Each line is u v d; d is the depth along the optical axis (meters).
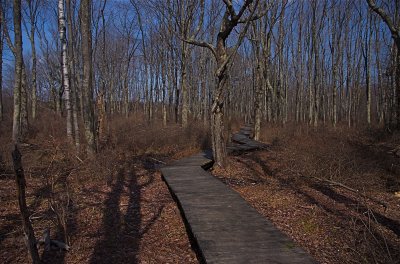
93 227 5.89
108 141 14.92
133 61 40.94
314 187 9.23
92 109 11.16
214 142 11.50
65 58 12.32
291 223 6.27
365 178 9.58
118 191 8.41
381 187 9.22
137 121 24.80
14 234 5.43
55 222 5.96
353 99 38.03
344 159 10.16
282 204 7.55
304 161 10.77
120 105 43.66
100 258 4.68
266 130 23.77
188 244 5.27
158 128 18.23
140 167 11.69
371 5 10.95
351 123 32.91
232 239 4.61
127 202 7.46
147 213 6.73
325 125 28.38
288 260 3.95
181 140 16.58
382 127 22.59
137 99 47.72
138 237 5.51
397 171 10.33
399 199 8.19
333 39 29.33
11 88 47.72
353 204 7.59
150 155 14.25
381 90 30.30
